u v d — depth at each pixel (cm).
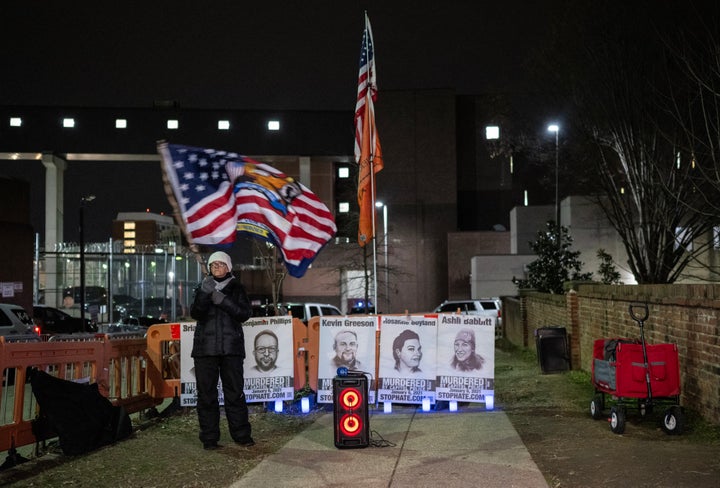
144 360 1088
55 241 6519
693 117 1595
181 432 916
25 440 781
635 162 1703
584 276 2773
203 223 921
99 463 753
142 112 6756
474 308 3453
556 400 1108
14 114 6594
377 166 1150
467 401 1044
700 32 1483
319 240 1035
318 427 930
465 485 617
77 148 6612
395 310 6375
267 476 676
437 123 6544
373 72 1164
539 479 627
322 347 1060
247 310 819
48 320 3447
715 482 589
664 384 821
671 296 951
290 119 6850
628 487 588
